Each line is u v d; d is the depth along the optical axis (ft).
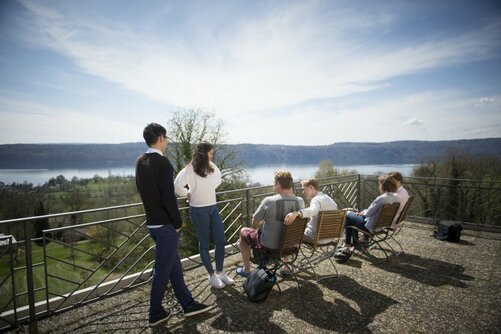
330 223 11.68
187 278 12.23
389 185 13.67
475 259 14.15
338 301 10.28
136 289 11.40
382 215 13.29
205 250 11.03
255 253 11.24
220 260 11.41
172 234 8.61
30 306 9.10
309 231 12.33
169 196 8.33
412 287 11.30
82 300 10.32
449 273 12.57
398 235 18.03
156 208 8.46
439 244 16.42
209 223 10.97
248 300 10.36
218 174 11.05
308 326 8.81
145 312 9.75
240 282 11.82
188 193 10.93
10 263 9.03
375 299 10.41
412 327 8.74
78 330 8.80
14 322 9.06
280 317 9.29
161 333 8.56
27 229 9.05
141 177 8.44
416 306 9.92
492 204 22.02
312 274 12.52
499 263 13.62
